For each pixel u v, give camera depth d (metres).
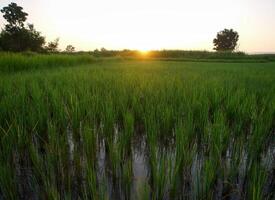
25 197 1.98
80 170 2.23
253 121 3.19
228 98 4.21
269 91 5.00
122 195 2.02
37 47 48.69
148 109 3.60
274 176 2.28
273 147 2.96
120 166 2.26
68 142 2.86
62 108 3.46
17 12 56.12
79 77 7.57
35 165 2.19
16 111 3.33
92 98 4.07
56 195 1.72
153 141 2.51
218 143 2.46
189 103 3.81
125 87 5.48
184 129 2.72
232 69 14.12
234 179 2.11
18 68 11.66
